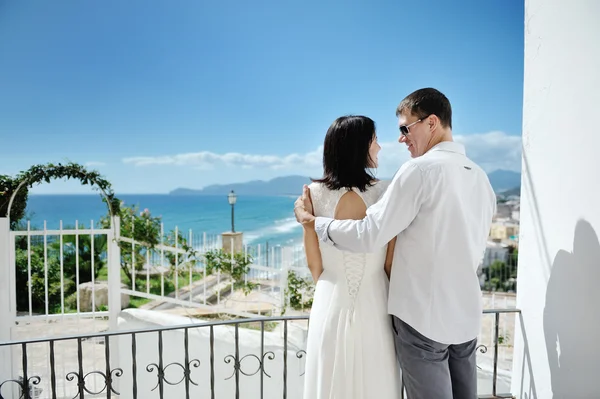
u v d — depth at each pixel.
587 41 1.55
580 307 1.58
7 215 4.29
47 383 4.82
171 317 4.30
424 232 1.36
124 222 4.68
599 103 1.48
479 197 1.46
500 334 5.02
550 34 1.79
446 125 1.47
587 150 1.55
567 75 1.68
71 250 9.49
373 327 1.44
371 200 1.46
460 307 1.39
